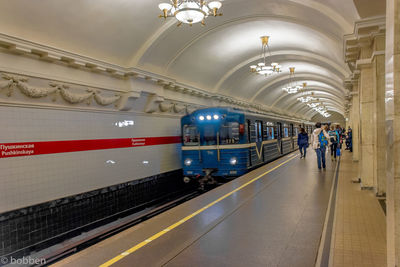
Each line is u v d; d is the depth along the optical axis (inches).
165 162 514.0
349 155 663.8
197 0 250.5
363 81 293.4
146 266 146.2
